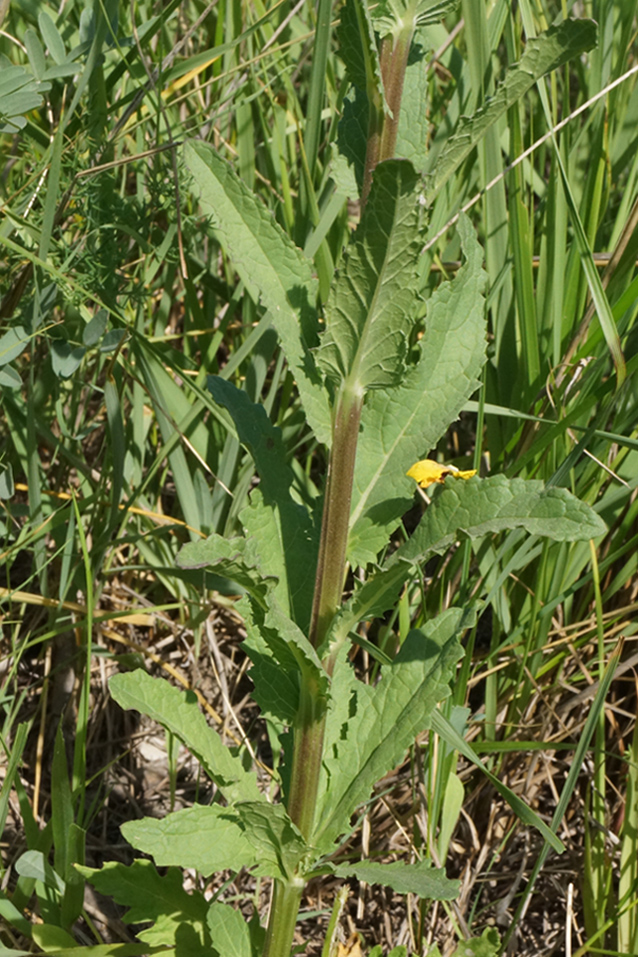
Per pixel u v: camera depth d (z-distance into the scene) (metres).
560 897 0.82
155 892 0.72
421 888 0.65
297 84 0.95
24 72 0.74
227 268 0.89
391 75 0.63
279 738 0.71
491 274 0.84
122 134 0.79
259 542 0.69
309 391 0.65
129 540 0.83
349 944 0.76
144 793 0.87
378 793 0.84
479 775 0.84
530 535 0.79
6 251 0.79
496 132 0.82
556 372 0.81
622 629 0.83
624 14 0.83
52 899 0.76
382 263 0.61
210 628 0.86
